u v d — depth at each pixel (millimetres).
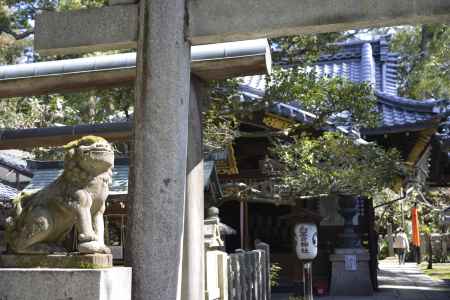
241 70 4969
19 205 3717
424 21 3965
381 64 17812
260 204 14422
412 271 19484
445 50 11859
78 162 3629
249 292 7164
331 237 13133
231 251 15102
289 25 4020
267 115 11992
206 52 4840
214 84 10281
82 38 4258
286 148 10195
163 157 3943
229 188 11531
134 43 4230
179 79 4051
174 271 3902
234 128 11508
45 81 5484
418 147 12273
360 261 12125
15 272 3348
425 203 20344
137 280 3857
